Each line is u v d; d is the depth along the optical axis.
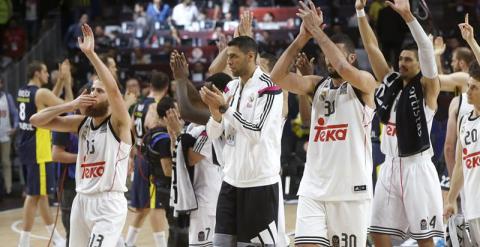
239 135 8.21
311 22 7.61
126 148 8.41
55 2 27.12
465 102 8.34
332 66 7.77
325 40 7.57
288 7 24.31
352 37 23.28
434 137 11.81
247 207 8.26
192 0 25.89
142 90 16.98
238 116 7.82
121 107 8.20
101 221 8.27
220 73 9.03
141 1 27.69
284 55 7.74
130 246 12.41
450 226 8.34
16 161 20.39
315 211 7.97
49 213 13.12
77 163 8.54
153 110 11.16
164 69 22.95
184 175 9.23
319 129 8.01
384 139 8.99
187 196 9.20
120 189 8.40
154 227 11.66
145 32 24.56
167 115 9.30
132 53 23.62
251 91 8.12
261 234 8.26
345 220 7.95
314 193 7.97
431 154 8.86
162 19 25.17
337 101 7.91
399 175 8.84
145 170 11.92
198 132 9.20
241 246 8.35
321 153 7.96
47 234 14.56
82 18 24.72
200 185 9.30
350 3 24.88
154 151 10.24
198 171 9.30
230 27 23.73
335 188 7.90
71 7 27.16
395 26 22.50
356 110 7.88
